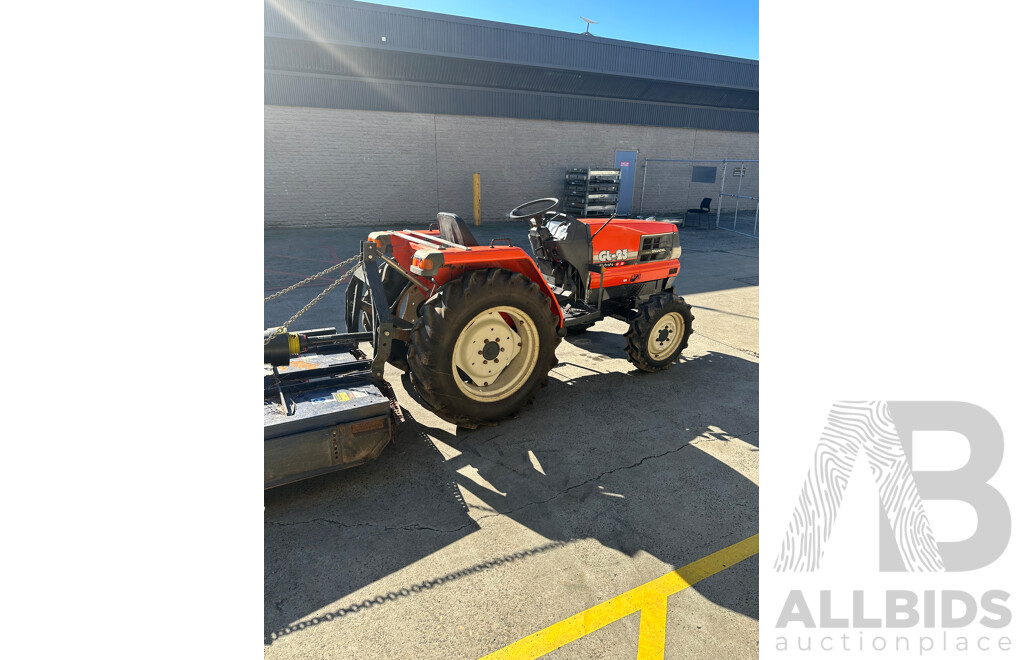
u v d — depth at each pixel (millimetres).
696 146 17406
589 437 3062
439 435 3057
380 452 2584
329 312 5691
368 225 13109
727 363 4355
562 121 14711
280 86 11523
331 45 11406
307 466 2420
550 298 3283
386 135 12703
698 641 1732
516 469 2719
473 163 13812
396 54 11992
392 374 3973
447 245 3072
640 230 4141
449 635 1748
